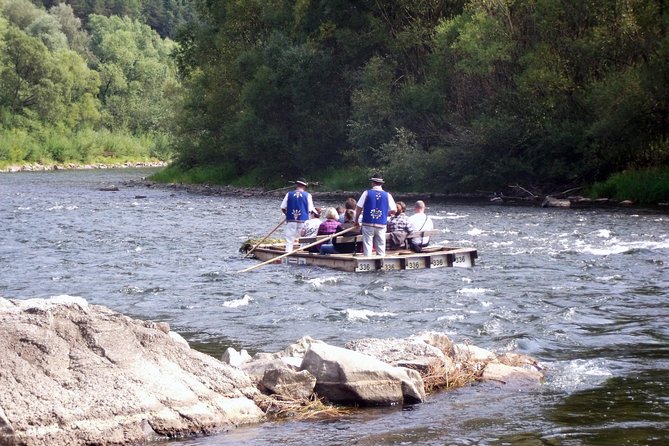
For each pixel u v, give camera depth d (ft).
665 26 119.03
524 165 130.82
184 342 26.84
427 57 155.43
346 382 26.40
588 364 30.94
